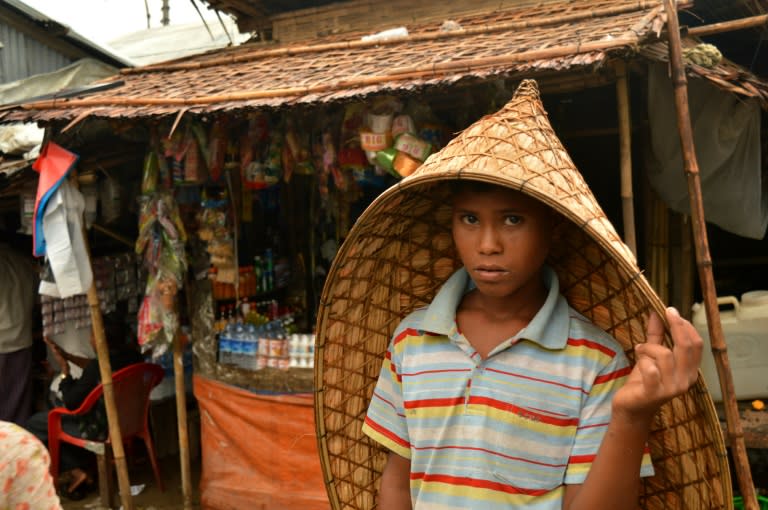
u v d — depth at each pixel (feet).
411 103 10.95
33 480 4.30
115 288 17.66
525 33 11.66
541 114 4.01
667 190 11.93
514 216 3.69
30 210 14.78
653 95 11.07
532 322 3.89
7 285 18.07
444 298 4.21
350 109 11.12
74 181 12.55
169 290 12.89
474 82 8.95
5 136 18.97
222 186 13.41
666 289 13.97
